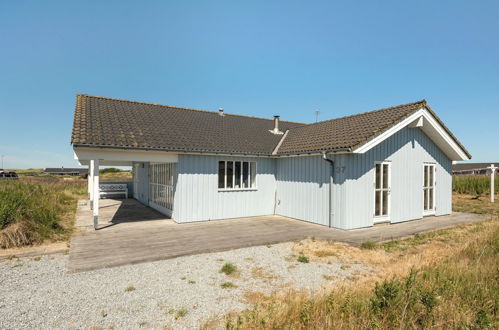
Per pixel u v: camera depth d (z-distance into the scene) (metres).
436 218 12.45
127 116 12.30
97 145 8.98
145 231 9.34
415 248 7.82
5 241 7.10
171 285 5.14
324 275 5.73
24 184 12.80
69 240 8.09
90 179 14.73
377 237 8.63
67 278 5.41
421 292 4.18
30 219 8.11
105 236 8.57
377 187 10.68
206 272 5.82
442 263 5.77
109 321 3.91
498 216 12.96
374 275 5.73
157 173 14.05
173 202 11.34
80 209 14.23
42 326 3.78
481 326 3.58
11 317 3.99
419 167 12.12
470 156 12.77
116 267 6.05
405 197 11.53
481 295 4.36
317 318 3.68
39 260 6.46
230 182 12.04
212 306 4.37
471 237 8.80
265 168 12.93
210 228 9.93
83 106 12.07
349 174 9.78
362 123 11.35
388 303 3.90
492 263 5.77
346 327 3.59
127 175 51.44
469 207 16.25
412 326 3.65
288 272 5.89
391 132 9.93
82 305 4.36
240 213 12.19
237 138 13.33
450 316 3.80
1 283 5.16
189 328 3.77
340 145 9.70
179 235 8.78
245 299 4.63
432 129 11.73
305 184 11.48
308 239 8.52
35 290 4.88
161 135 11.19
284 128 16.77
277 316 3.75
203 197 11.25
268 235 8.87
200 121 14.39
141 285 5.12
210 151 10.99
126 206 15.76
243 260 6.62
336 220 10.00
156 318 4.01
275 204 13.16
